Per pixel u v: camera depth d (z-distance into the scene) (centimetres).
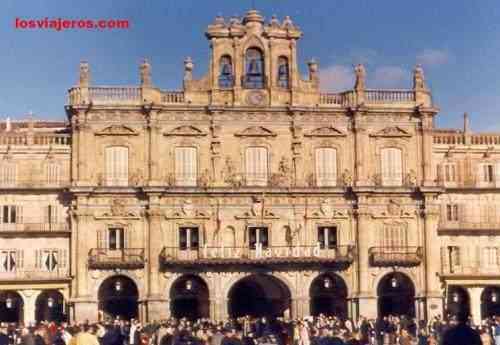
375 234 9775
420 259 9731
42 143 9725
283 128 9806
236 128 9738
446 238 10106
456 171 10250
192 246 9562
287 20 9969
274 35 9906
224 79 9844
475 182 10250
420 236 9831
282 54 9925
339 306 9806
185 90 9738
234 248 9512
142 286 9450
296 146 9769
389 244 9775
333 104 9888
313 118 9825
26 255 9531
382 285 9969
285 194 9675
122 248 9494
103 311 9600
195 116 9706
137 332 6462
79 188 9419
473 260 10112
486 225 10125
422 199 9844
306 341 6353
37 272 9494
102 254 9406
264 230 9656
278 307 9944
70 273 9469
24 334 4928
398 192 9788
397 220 9806
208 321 8481
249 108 9712
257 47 9881
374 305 9631
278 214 9675
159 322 8444
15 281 9369
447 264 10081
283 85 9906
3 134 9712
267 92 9831
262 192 9631
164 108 9619
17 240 9538
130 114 9625
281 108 9756
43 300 9738
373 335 7462
